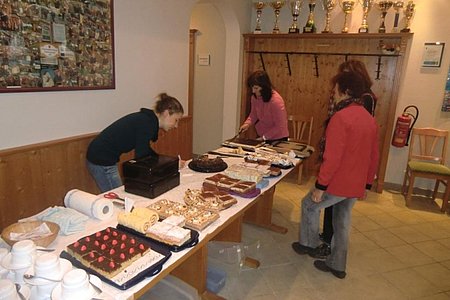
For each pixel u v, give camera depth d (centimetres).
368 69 406
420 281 235
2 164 210
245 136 479
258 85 305
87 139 265
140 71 307
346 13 390
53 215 150
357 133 195
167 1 323
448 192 351
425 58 376
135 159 193
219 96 494
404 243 288
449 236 303
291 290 220
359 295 218
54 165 243
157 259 125
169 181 194
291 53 441
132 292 110
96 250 124
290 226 312
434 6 363
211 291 212
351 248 276
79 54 248
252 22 465
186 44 362
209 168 229
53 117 239
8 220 219
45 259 101
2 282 93
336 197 211
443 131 375
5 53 202
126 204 157
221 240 246
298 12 413
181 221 149
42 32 220
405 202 378
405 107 397
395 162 413
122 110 296
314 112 448
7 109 209
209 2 392
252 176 207
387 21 387
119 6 274
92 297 97
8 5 199
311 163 456
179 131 370
